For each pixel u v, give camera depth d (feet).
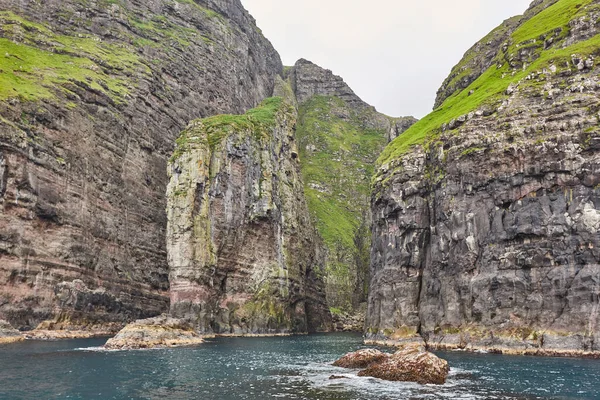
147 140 348.59
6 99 239.30
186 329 237.25
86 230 268.41
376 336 249.55
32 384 110.01
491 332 190.08
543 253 182.70
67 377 119.96
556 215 182.19
